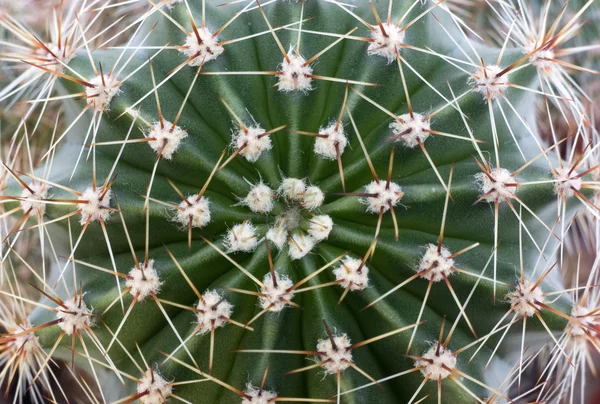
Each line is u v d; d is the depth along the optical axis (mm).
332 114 196
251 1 209
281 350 186
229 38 203
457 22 227
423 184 191
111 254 190
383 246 189
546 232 206
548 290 200
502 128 204
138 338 195
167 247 191
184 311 192
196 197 189
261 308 187
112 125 197
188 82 199
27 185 202
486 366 194
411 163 194
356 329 190
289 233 190
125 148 197
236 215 192
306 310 190
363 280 186
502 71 199
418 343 188
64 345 200
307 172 196
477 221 193
